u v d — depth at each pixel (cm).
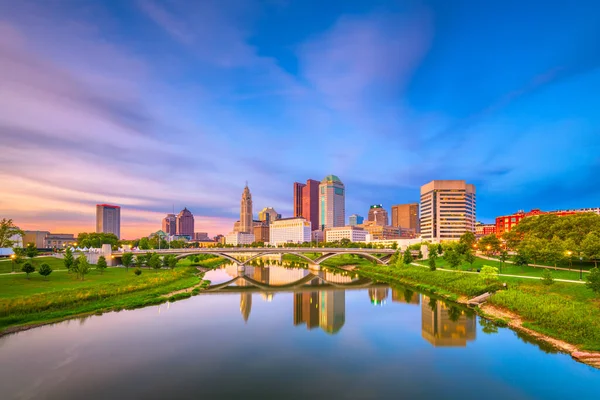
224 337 5866
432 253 15525
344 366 4616
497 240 14400
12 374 4250
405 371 4438
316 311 7975
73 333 5850
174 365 4622
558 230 11056
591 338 4906
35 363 4581
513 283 8325
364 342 5619
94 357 4838
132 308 7781
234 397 3738
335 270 18550
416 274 12256
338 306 8562
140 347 5278
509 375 4241
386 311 7925
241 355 5025
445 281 10219
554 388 3900
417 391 3888
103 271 11844
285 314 7606
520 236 13475
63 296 7250
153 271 13038
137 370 4434
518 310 6500
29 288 7950
